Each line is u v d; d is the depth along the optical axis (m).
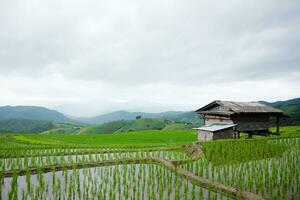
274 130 58.78
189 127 167.12
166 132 68.69
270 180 17.50
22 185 19.36
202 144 33.31
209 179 20.00
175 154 30.39
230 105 43.59
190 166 24.95
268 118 45.44
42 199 16.44
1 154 29.34
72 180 18.84
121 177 21.69
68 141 46.22
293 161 23.84
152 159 27.53
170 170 22.94
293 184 18.41
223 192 17.34
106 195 17.47
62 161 26.42
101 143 44.19
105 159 27.56
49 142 42.88
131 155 30.50
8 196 16.06
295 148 31.98
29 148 33.78
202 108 49.47
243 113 42.62
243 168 23.17
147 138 54.16
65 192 17.88
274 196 15.95
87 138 52.97
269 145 32.72
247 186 18.55
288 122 104.75
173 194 17.66
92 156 30.30
